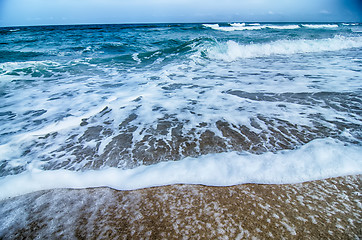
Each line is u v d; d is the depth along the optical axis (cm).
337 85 448
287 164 206
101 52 1142
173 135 274
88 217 157
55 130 298
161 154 234
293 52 997
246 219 150
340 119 297
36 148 255
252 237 136
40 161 229
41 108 380
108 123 316
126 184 191
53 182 197
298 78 516
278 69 630
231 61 791
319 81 482
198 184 188
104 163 223
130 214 158
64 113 357
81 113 354
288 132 267
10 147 255
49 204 171
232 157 221
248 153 228
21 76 618
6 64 729
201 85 490
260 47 969
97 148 252
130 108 370
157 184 189
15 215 160
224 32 2059
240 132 273
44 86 521
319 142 239
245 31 2159
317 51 1027
